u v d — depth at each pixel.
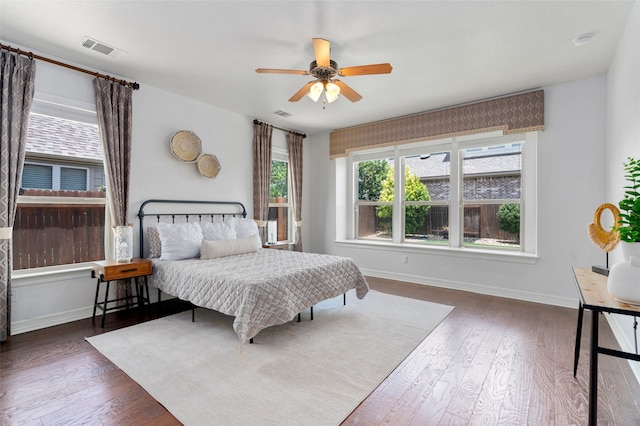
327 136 5.74
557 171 3.57
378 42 2.65
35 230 2.91
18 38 2.59
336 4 2.15
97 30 2.48
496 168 4.23
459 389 1.92
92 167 3.26
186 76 3.35
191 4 2.15
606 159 3.26
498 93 3.82
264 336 2.69
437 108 4.39
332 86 2.72
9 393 1.85
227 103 4.20
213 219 4.31
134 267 3.07
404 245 4.78
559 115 3.55
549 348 2.47
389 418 1.66
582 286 1.64
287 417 1.65
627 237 1.34
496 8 2.19
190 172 4.04
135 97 3.49
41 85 2.85
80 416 1.65
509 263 3.89
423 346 2.51
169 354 2.35
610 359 2.28
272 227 4.93
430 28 2.44
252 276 2.62
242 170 4.68
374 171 5.47
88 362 2.22
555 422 1.62
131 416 1.66
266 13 2.26
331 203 5.70
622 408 1.72
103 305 3.23
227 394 1.85
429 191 4.81
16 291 2.73
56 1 2.11
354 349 2.45
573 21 2.34
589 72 3.25
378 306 3.52
